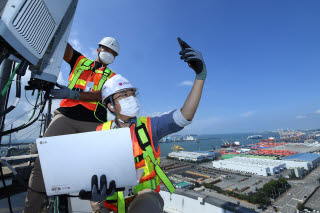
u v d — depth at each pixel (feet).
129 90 6.62
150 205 4.92
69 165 4.38
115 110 6.57
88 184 4.49
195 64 5.71
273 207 172.65
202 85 5.84
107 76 9.18
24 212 7.05
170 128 5.97
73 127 8.58
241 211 12.85
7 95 6.27
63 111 8.38
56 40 6.15
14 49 4.29
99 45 9.42
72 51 9.02
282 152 467.11
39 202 7.08
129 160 4.51
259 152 492.13
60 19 5.74
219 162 339.57
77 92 7.54
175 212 18.15
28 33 4.48
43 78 5.69
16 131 5.90
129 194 5.53
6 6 3.86
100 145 4.40
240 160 350.02
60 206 6.46
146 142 5.73
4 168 12.24
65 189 4.47
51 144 4.31
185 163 387.14
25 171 12.34
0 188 10.71
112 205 6.01
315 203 176.96
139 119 6.32
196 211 16.43
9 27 3.85
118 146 4.44
